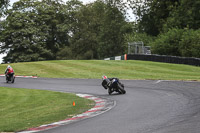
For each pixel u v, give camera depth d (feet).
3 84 174.19
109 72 224.94
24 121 71.51
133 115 70.59
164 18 443.73
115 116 70.38
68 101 105.81
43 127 62.75
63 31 477.36
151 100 97.04
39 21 471.62
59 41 509.35
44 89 149.18
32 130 60.29
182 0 385.70
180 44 323.16
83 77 203.72
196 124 56.24
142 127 56.24
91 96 118.42
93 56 540.93
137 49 315.78
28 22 453.99
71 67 259.80
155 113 71.87
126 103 93.25
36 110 88.58
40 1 503.20
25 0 470.39
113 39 509.76
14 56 432.66
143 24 470.39
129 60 298.56
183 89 121.29
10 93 133.18
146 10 469.57
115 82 117.80
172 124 57.57
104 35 509.35
